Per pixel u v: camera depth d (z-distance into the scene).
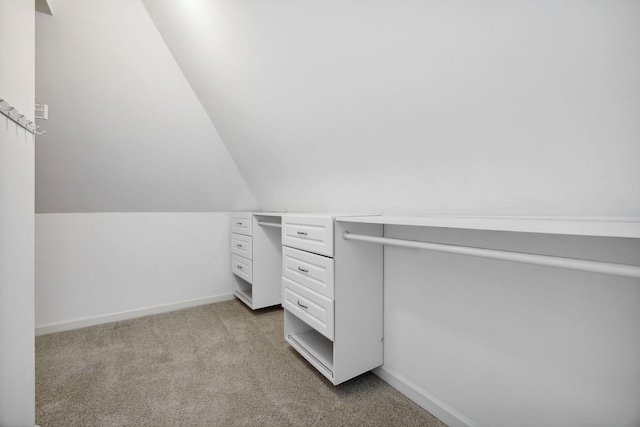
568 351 1.05
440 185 1.39
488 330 1.27
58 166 2.28
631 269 0.71
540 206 1.10
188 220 3.17
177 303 3.09
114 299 2.82
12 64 0.97
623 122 0.79
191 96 2.29
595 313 0.98
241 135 2.36
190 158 2.69
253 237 2.86
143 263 2.96
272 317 2.84
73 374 1.86
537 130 0.95
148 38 1.90
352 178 1.84
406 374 1.66
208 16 1.51
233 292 3.43
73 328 2.60
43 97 1.91
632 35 0.69
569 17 0.73
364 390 1.69
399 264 1.68
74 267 2.66
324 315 1.67
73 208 2.62
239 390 1.69
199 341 2.32
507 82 0.92
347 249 1.64
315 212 2.54
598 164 0.89
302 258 1.89
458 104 1.07
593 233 0.69
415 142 1.32
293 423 1.44
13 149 0.99
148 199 2.86
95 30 1.75
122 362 2.00
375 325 1.76
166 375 1.85
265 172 2.65
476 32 0.87
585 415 1.01
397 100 1.22
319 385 1.74
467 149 1.18
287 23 1.25
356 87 1.30
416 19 0.94
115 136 2.28
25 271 1.11
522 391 1.17
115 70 1.96
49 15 1.62
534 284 1.13
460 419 1.37
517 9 0.78
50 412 1.51
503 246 1.22
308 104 1.58
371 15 1.02
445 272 1.44
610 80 0.76
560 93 0.85
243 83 1.79
